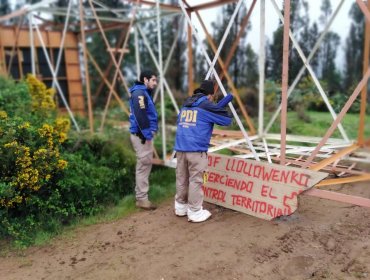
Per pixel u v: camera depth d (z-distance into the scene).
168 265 3.38
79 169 5.04
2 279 3.33
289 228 3.91
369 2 5.19
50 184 4.63
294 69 7.07
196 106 4.05
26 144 4.48
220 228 4.04
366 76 3.60
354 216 4.14
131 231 4.17
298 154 5.45
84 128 7.95
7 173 4.29
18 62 9.51
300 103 9.06
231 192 4.46
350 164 5.40
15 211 4.43
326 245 3.54
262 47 6.22
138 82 4.67
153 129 4.73
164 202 5.05
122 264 3.46
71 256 3.70
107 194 5.25
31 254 3.80
